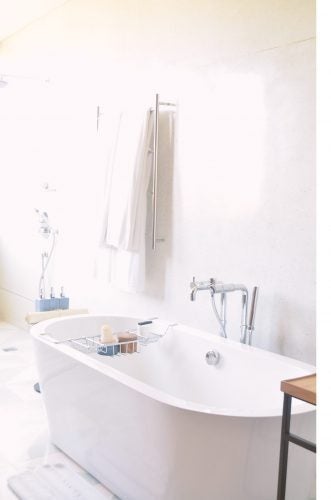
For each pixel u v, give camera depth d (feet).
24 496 7.86
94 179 13.84
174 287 11.83
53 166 16.10
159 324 10.75
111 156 12.32
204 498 6.77
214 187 10.78
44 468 8.79
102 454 8.18
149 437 7.02
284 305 9.41
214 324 10.90
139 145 11.69
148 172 11.98
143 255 12.00
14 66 18.11
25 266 17.81
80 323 11.18
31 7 15.67
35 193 17.10
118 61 13.41
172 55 11.79
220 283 9.97
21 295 18.15
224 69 10.52
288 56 9.25
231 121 10.38
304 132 9.00
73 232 15.19
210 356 9.45
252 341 9.98
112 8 13.56
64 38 15.44
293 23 9.17
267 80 9.62
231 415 6.40
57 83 15.85
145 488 7.37
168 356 10.32
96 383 8.00
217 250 10.73
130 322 11.44
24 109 17.63
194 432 6.57
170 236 11.89
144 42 12.57
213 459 6.60
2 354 15.15
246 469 6.63
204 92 11.00
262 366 8.61
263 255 9.77
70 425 8.96
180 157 11.61
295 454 6.84
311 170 8.91
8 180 18.76
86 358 8.40
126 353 10.31
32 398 11.89
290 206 9.27
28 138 17.44
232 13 10.33
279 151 9.43
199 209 11.15
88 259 14.56
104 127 12.67
